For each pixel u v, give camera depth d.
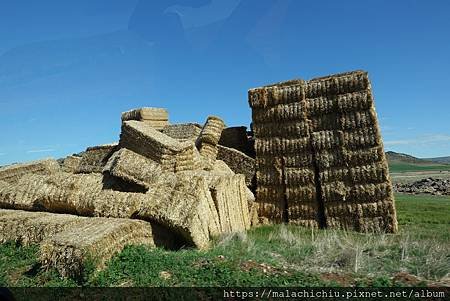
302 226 16.83
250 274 8.95
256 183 18.52
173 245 12.42
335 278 8.80
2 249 12.87
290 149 17.69
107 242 10.12
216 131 20.33
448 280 8.62
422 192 32.81
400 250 10.91
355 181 16.09
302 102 17.53
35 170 21.53
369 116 16.22
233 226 15.00
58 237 10.46
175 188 12.52
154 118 26.41
